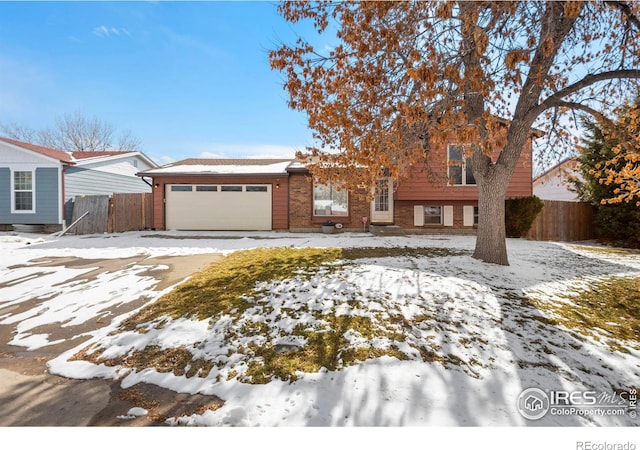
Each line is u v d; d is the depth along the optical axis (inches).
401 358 109.4
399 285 182.7
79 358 111.6
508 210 449.4
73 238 428.8
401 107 139.8
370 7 132.6
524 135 225.8
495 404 88.6
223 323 135.0
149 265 246.7
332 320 137.6
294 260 250.8
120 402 87.6
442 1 120.1
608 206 426.0
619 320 155.3
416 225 506.6
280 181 528.4
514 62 115.0
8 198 512.4
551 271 233.0
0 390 92.7
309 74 179.8
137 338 124.0
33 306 160.7
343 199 523.5
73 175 538.3
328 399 88.0
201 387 93.7
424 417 82.4
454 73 125.6
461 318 143.6
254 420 80.5
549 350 121.6
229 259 264.2
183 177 530.9
